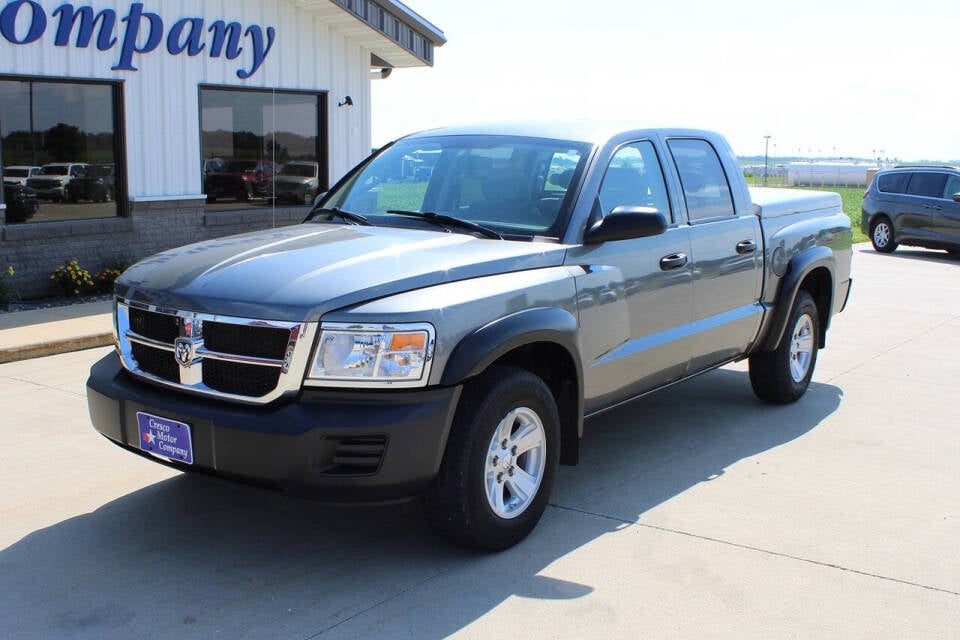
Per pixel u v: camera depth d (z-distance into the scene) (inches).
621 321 194.2
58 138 429.1
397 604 147.5
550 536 175.2
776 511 189.8
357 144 576.7
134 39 447.5
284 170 540.4
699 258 219.3
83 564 160.7
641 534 176.9
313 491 146.9
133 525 177.8
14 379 287.4
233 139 509.0
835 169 3248.0
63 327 350.6
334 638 136.9
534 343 172.7
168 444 157.5
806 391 290.8
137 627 139.5
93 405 171.2
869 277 589.3
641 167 209.8
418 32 582.6
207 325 155.1
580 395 181.0
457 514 157.3
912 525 183.5
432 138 220.4
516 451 167.5
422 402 149.8
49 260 427.2
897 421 258.5
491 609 146.3
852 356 347.3
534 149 201.5
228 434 148.0
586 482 205.8
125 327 169.8
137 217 461.7
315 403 147.9
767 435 243.6
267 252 171.2
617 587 154.6
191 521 180.2
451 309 154.0
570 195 188.7
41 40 413.7
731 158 244.2
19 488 196.1
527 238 183.9
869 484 206.8
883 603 150.6
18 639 135.6
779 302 255.4
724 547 171.3
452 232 187.3
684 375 225.9
